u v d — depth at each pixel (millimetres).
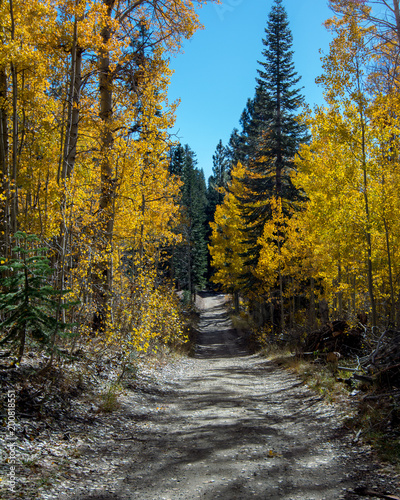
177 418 6887
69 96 8523
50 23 8156
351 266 11750
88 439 5242
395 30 9367
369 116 9570
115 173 10570
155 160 12508
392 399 5926
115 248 10227
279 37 22703
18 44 7414
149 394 8719
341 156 10148
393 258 10320
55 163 9797
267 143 22266
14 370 6023
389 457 4375
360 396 6906
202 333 31297
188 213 46594
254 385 10688
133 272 11055
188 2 12336
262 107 22875
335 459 4605
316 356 11547
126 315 9734
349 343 11164
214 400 8469
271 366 14359
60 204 7676
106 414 6508
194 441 5465
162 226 15781
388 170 9453
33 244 8180
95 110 11086
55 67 8648
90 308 9008
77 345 9078
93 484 3912
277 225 19625
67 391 6547
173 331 13836
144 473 4273
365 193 9648
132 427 6160
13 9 7773
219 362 16969
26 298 5707
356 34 9492
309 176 14781
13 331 5734
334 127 9898
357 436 5203
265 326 22469
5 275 7062
